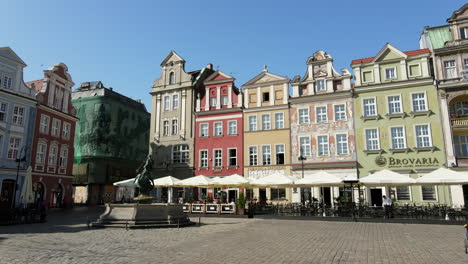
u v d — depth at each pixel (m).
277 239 14.46
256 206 29.78
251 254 10.85
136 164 66.00
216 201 36.22
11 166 36.06
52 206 42.66
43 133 40.75
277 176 29.34
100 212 36.47
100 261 9.77
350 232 17.17
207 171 40.94
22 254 10.88
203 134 42.47
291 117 38.34
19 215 22.22
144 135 69.62
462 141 32.69
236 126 40.75
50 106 42.53
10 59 37.16
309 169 36.28
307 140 37.16
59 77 44.47
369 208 25.47
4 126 35.81
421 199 31.64
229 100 41.91
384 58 35.59
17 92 37.66
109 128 60.47
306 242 13.54
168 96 45.28
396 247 12.23
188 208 31.70
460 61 32.41
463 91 31.92
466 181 22.94
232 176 31.05
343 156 35.22
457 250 11.54
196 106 43.72
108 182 58.66
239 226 20.41
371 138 34.72
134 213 19.25
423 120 32.97
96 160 58.38
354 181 25.34
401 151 33.06
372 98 35.25
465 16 33.31
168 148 43.53
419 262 9.56
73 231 17.47
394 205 27.56
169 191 41.62
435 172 24.58
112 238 14.73
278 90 39.75
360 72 36.22
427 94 33.28
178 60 45.41
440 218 23.09
